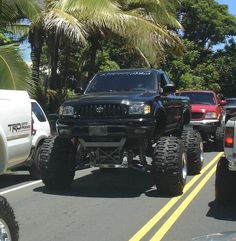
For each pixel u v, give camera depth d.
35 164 11.76
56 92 20.45
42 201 9.30
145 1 22.25
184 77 39.88
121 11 19.89
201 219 7.81
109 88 10.88
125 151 9.84
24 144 8.73
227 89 49.81
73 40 18.09
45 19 17.31
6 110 8.12
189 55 42.31
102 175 12.45
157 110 9.91
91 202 9.17
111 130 9.39
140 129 9.33
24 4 16.12
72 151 10.33
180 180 9.55
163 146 9.56
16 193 10.15
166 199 9.38
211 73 45.75
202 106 17.78
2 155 7.77
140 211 8.38
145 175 12.38
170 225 7.45
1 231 5.10
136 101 9.47
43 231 7.18
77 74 27.89
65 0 18.28
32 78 15.70
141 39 19.61
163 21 23.03
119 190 10.38
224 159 8.56
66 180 10.30
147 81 10.88
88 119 9.55
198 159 12.16
